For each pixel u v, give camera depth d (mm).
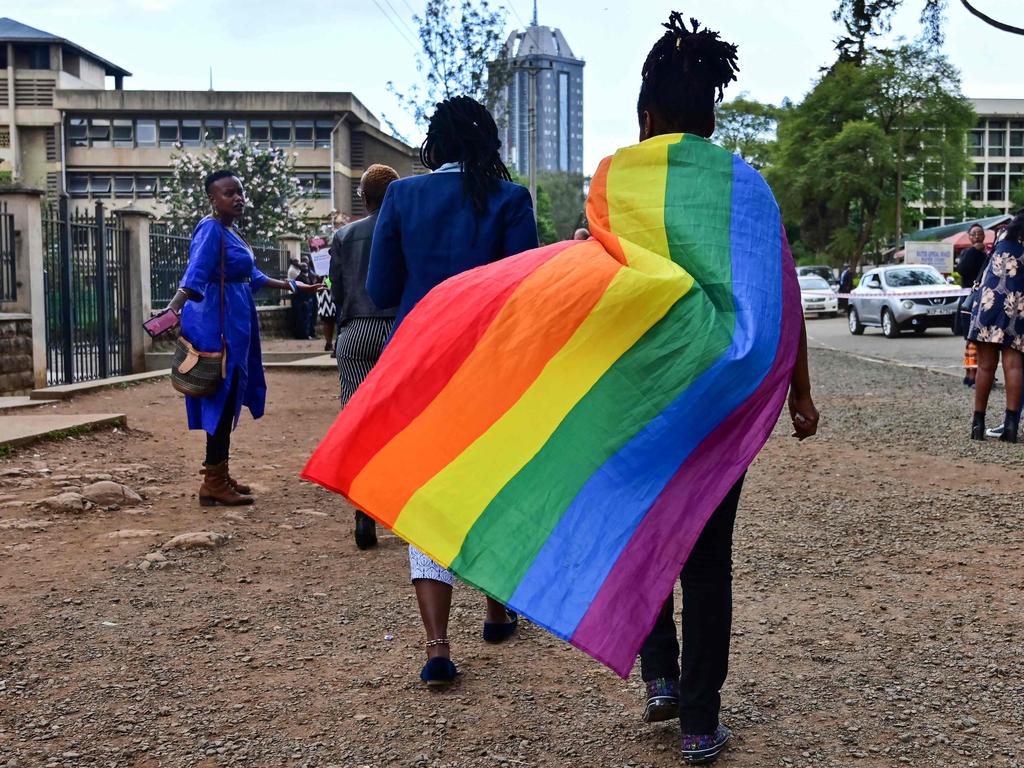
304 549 5133
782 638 3865
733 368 2559
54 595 4301
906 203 50438
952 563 4859
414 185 3764
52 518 5492
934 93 46500
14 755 2881
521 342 2783
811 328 29203
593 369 2684
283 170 35375
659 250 2711
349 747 2957
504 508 2656
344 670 3561
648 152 2809
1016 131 102312
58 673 3494
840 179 45812
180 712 3195
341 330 5098
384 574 4723
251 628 3977
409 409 2842
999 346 8227
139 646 3760
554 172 102562
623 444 2627
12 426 7699
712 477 2598
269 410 10492
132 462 7199
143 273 14523
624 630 2486
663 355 2629
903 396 11727
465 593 4539
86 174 53938
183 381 5684
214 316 5727
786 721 3115
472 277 2961
